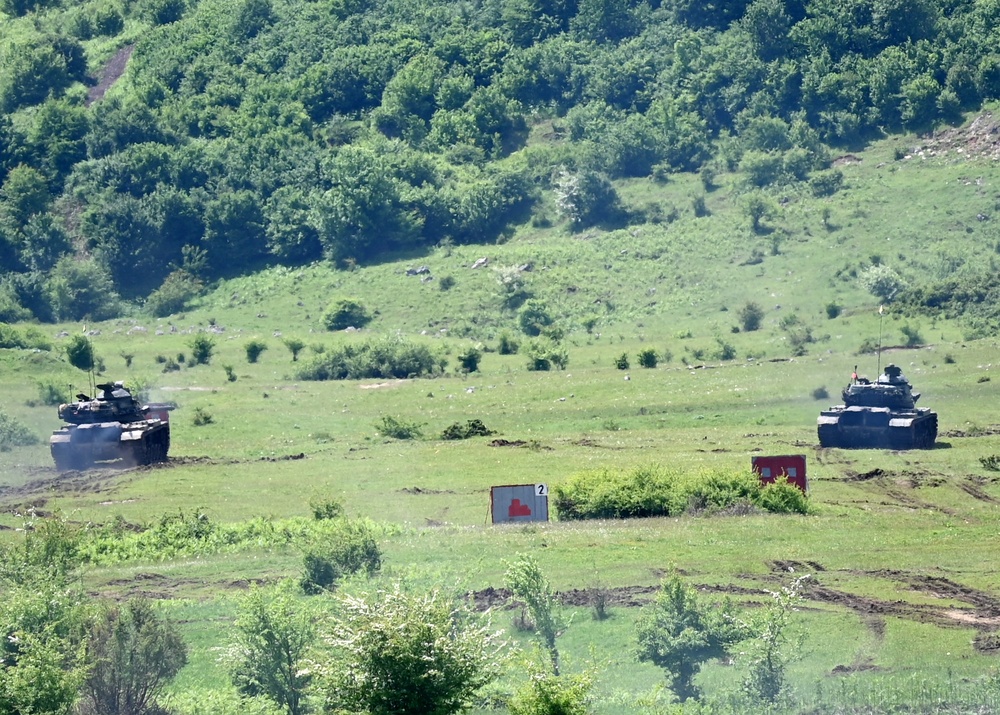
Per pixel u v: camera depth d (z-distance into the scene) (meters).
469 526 79.06
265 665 46.56
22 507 91.38
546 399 146.75
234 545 75.19
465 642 39.16
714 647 48.09
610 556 67.12
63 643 45.00
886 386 111.81
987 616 54.97
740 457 105.94
